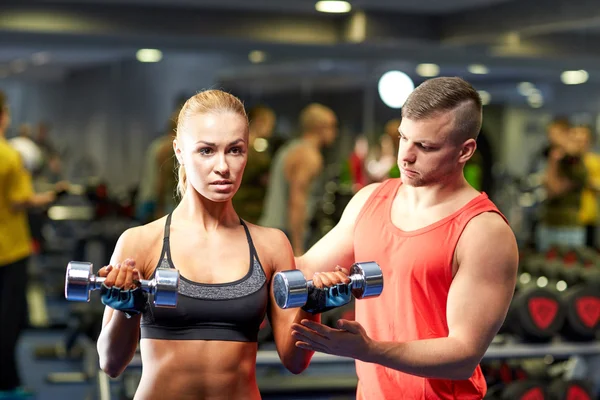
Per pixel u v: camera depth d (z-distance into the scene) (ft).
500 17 21.70
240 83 28.30
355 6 22.85
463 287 7.81
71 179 28.55
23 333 25.35
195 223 7.26
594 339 15.57
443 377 7.62
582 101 30.25
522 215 29.58
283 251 7.47
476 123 7.97
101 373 15.60
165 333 6.98
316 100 28.53
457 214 8.02
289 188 21.06
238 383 7.08
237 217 7.47
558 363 16.90
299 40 23.97
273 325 7.47
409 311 8.09
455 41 23.44
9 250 18.08
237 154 7.07
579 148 26.00
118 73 28.53
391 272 8.20
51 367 21.66
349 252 8.77
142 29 23.04
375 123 28.81
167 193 25.49
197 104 7.07
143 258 7.14
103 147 28.81
